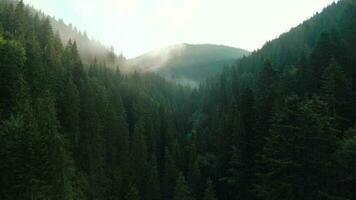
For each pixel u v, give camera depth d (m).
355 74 62.81
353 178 36.62
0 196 52.94
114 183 80.38
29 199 54.31
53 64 103.75
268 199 40.47
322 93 56.78
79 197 68.00
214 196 62.34
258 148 62.06
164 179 83.69
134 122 129.25
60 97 88.62
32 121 62.03
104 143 91.69
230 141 72.12
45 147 56.78
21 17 125.19
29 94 75.00
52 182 57.72
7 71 75.44
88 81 113.56
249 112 72.94
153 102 164.00
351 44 81.88
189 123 147.00
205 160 79.19
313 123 38.12
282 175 41.22
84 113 92.25
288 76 81.44
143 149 91.75
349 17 109.69
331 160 37.38
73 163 75.50
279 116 44.84
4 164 54.00
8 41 86.81
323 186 37.78
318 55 74.50
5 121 60.81
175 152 94.38
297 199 38.34
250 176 59.91
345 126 50.25
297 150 38.84
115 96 131.00
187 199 67.38
